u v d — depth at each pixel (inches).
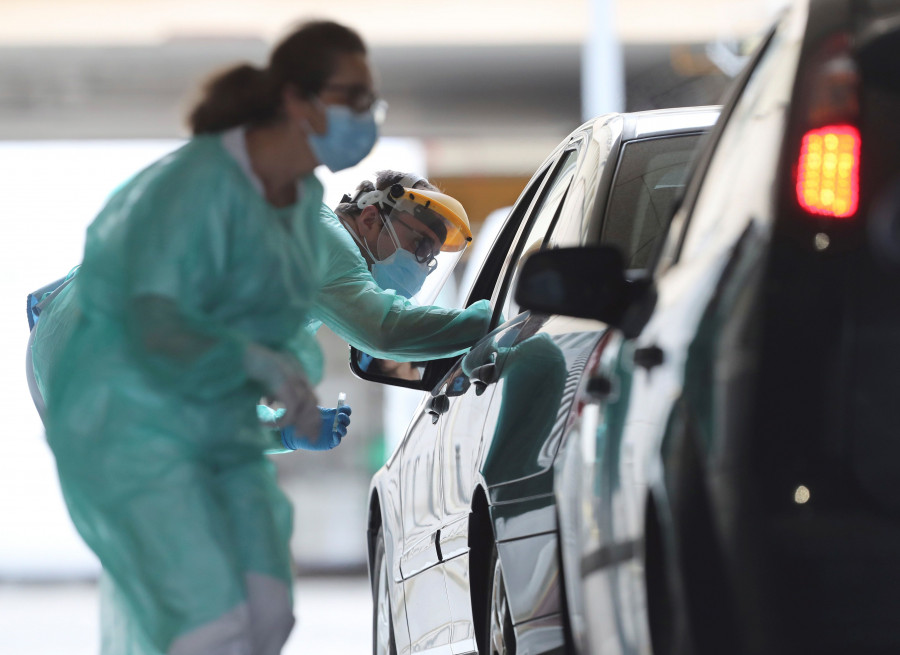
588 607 411.5
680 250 406.0
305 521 1982.0
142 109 2662.4
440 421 633.6
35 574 1620.3
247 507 483.2
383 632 801.6
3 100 2642.7
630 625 377.4
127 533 467.5
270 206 483.5
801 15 383.9
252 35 2684.5
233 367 463.5
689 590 349.7
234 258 476.1
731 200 380.2
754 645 338.0
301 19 479.8
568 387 455.5
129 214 470.6
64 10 2618.1
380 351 665.6
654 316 393.7
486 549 547.5
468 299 717.9
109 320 478.9
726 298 358.3
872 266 344.8
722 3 2091.5
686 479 352.8
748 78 414.0
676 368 366.0
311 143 474.9
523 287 426.9
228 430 478.6
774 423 342.0
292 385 462.6
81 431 470.0
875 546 336.5
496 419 526.0
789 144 359.9
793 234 350.6
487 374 560.1
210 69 488.7
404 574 704.4
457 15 2682.1
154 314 459.2
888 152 350.3
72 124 2625.5
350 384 2174.0
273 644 483.5
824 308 344.8
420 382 708.7
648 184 553.0
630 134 573.9
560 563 441.1
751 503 340.5
